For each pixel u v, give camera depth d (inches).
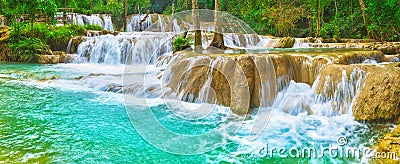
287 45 523.5
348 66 209.5
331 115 197.6
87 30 640.4
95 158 133.6
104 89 272.1
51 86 291.9
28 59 512.7
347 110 198.4
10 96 250.5
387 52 399.5
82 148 144.3
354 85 201.2
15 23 555.2
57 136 160.2
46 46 534.9
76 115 197.2
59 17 774.5
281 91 217.8
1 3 627.8
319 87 216.4
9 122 182.9
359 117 184.7
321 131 168.4
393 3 454.9
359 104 189.0
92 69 418.0
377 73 192.1
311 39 550.9
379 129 170.4
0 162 127.0
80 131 167.3
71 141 153.3
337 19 805.2
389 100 178.4
